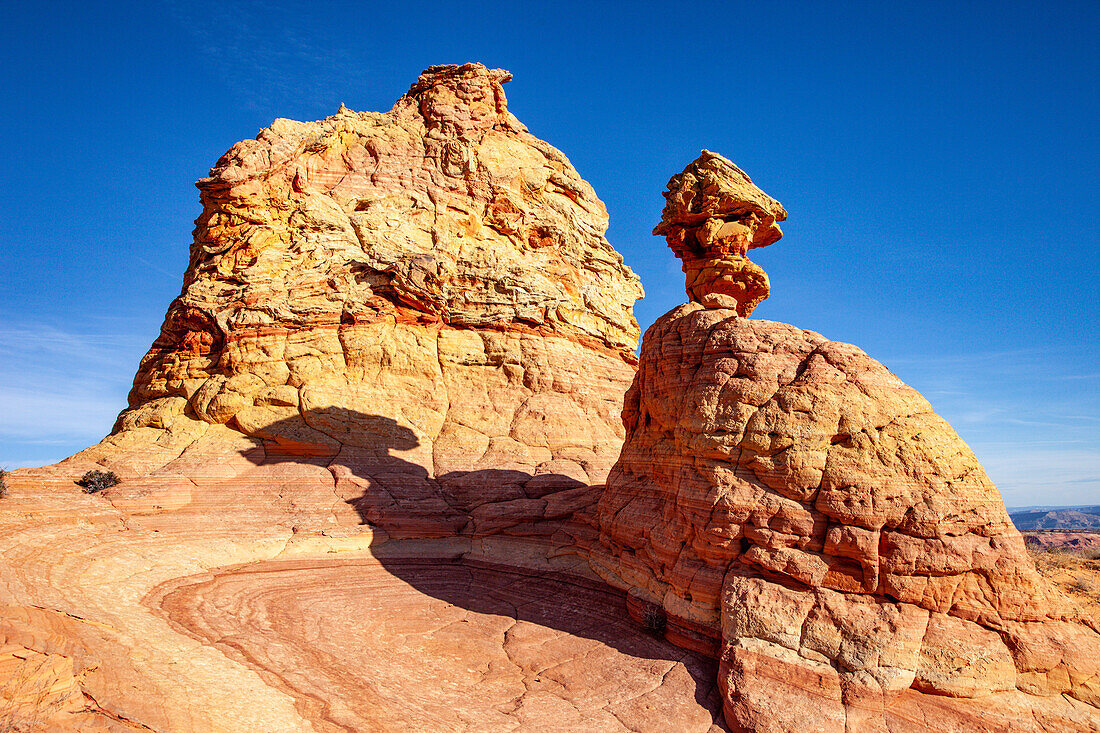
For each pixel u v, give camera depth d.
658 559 18.16
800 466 15.84
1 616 12.37
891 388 16.64
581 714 13.56
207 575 20.11
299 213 35.38
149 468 26.09
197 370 30.97
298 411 30.03
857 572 14.70
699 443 17.53
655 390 20.86
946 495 14.88
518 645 17.08
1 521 18.62
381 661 15.68
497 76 47.03
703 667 15.17
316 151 39.03
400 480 28.45
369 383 32.44
